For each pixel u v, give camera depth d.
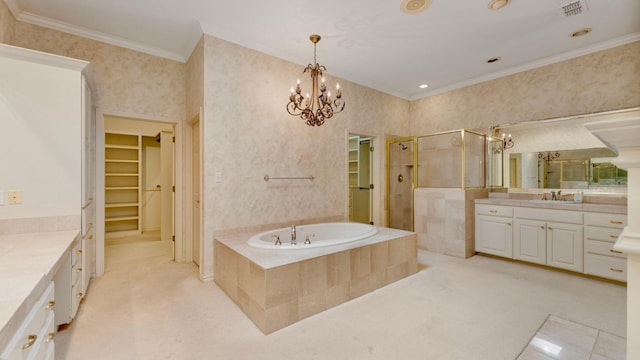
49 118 2.20
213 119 3.08
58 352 1.83
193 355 1.82
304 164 3.88
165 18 2.85
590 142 3.49
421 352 1.85
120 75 3.27
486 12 2.75
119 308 2.43
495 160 4.31
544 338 2.00
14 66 2.09
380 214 4.98
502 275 3.23
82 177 2.32
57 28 2.91
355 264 2.66
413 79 4.59
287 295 2.18
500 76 4.25
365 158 5.54
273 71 3.56
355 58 3.79
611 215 2.93
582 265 3.11
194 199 3.71
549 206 3.34
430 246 4.30
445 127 4.95
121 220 5.71
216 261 3.02
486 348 1.89
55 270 1.45
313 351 1.86
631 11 2.72
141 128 5.51
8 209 2.08
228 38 3.16
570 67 3.60
